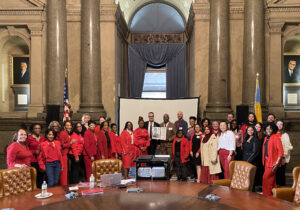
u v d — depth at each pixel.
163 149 8.66
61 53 10.03
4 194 4.49
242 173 4.93
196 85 10.94
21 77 11.67
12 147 5.39
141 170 5.28
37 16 10.70
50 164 5.99
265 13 10.45
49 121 9.09
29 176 4.91
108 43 11.09
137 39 16.47
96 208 2.99
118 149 8.14
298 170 4.56
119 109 10.12
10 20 10.73
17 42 11.73
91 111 9.95
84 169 7.68
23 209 3.47
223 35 9.94
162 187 4.40
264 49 10.07
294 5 10.18
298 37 11.09
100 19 11.07
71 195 3.90
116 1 12.48
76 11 10.89
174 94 15.56
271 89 10.45
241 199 3.79
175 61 15.63
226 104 9.88
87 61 10.13
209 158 7.12
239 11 10.61
